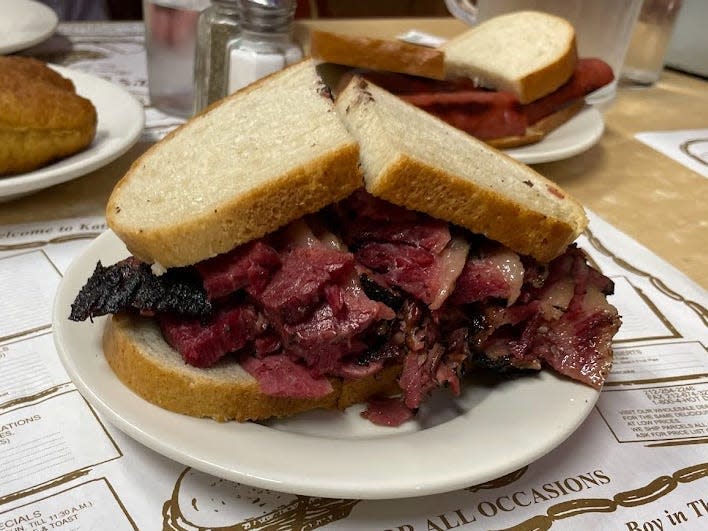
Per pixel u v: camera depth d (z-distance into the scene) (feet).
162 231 0.78
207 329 0.80
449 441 0.75
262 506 0.73
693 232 1.45
